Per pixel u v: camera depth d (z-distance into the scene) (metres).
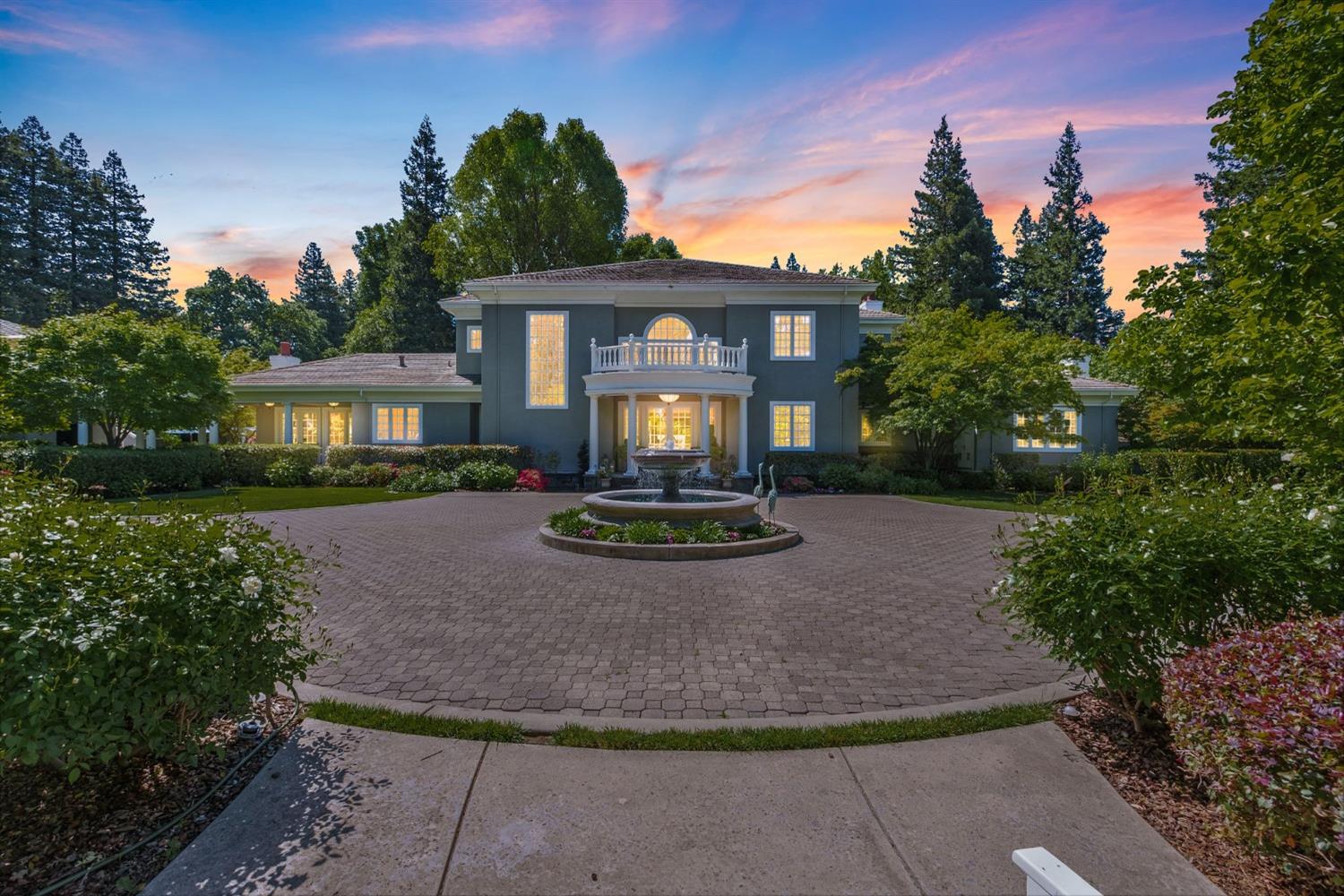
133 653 2.69
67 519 3.28
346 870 2.47
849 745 3.53
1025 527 4.07
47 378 16.28
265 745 3.51
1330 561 3.54
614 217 38.12
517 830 2.74
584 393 22.02
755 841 2.66
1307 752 2.15
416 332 45.53
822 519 13.68
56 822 2.79
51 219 55.00
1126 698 3.88
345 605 6.68
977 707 4.09
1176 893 2.37
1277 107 5.71
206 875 2.43
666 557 9.04
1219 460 19.58
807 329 22.31
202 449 19.66
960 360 18.55
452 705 4.14
